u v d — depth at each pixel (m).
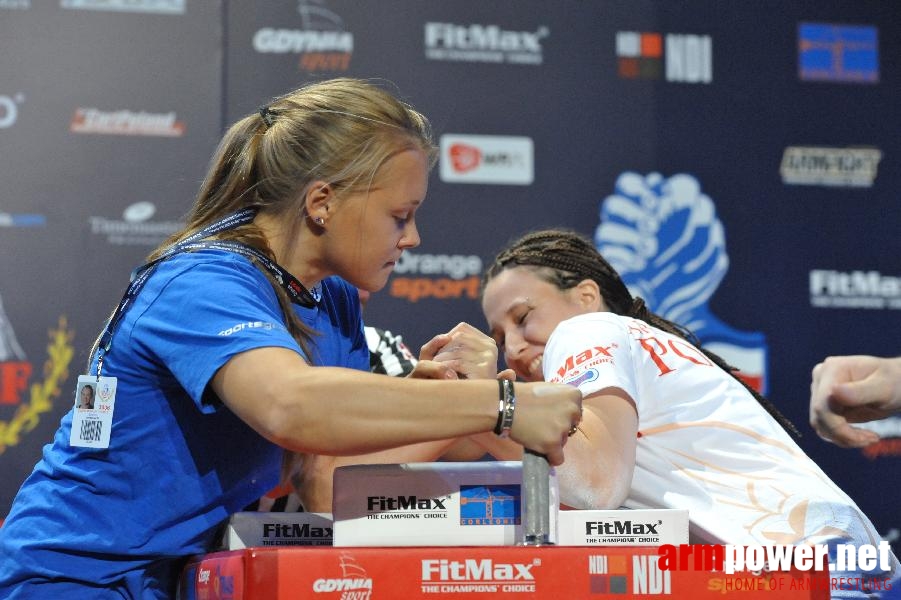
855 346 4.18
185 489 1.54
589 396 1.73
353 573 1.23
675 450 1.89
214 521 1.57
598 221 4.10
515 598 1.25
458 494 1.39
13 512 1.61
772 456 1.89
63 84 3.84
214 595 1.33
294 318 1.57
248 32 3.96
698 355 2.01
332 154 1.55
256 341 1.38
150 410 1.53
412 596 1.24
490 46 4.09
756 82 4.21
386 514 1.38
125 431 1.53
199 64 3.92
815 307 4.18
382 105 1.58
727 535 1.78
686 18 4.20
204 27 3.93
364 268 1.59
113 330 1.57
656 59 4.18
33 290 3.77
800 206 4.20
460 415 1.33
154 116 3.88
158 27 3.91
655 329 2.04
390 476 1.39
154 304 1.50
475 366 1.82
